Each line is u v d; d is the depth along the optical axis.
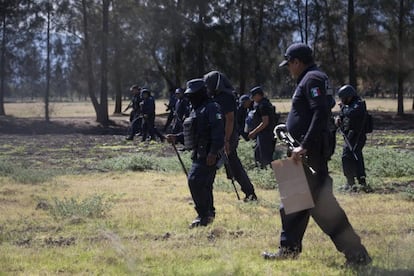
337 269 10.06
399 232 12.91
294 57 10.26
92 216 14.74
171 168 25.20
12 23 59.84
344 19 68.69
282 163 9.73
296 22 69.56
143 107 41.03
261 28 68.00
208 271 9.99
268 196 17.89
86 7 60.88
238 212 15.33
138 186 20.59
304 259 10.70
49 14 60.22
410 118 69.62
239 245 11.76
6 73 62.62
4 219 14.51
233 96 15.73
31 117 68.38
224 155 14.12
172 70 65.56
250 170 23.34
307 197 9.63
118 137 47.69
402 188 20.00
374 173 22.95
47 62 62.25
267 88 74.62
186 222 14.14
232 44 65.75
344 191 19.23
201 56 64.81
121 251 11.02
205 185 13.76
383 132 54.41
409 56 66.06
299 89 10.09
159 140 41.94
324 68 69.50
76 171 24.98
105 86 63.00
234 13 66.12
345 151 19.36
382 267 9.96
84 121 64.00
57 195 18.28
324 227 10.33
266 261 10.62
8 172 23.25
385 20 65.56
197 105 13.89
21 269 10.32
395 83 69.38
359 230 13.09
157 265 10.48
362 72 68.62
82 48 62.78
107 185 20.83
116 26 61.53
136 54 62.69
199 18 64.06
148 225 13.85
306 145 9.73
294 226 10.62
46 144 40.47
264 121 21.19
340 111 19.55
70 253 11.30
